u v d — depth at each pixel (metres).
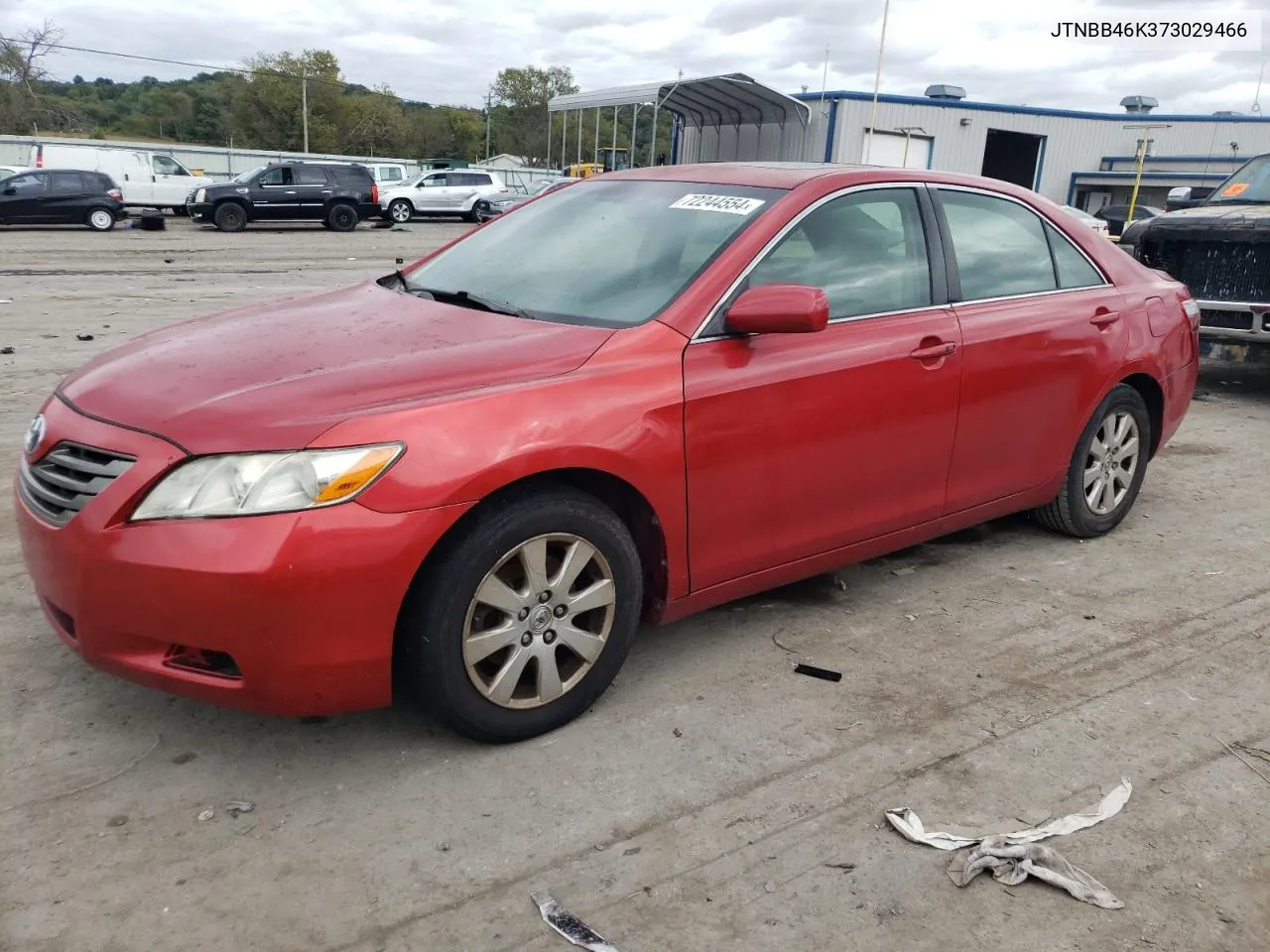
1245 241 7.94
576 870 2.57
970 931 2.40
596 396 3.03
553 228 4.07
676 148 39.19
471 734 3.00
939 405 3.93
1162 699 3.47
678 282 3.43
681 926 2.39
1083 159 39.53
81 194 25.48
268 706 2.71
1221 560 4.77
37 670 3.43
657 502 3.19
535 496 2.94
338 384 2.86
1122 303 4.74
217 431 2.67
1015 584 4.42
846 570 4.53
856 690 3.48
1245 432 7.36
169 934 2.33
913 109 33.72
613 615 3.17
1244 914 2.47
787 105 31.03
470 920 2.39
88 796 2.80
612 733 3.18
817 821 2.78
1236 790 2.96
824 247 3.70
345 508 2.62
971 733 3.23
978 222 4.29
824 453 3.60
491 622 2.96
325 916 2.40
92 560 2.66
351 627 2.68
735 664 3.63
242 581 2.56
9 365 8.34
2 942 2.29
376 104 93.06
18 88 65.00
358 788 2.87
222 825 2.70
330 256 20.38
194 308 12.06
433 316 3.49
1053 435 4.49
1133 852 2.68
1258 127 38.84
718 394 3.28
